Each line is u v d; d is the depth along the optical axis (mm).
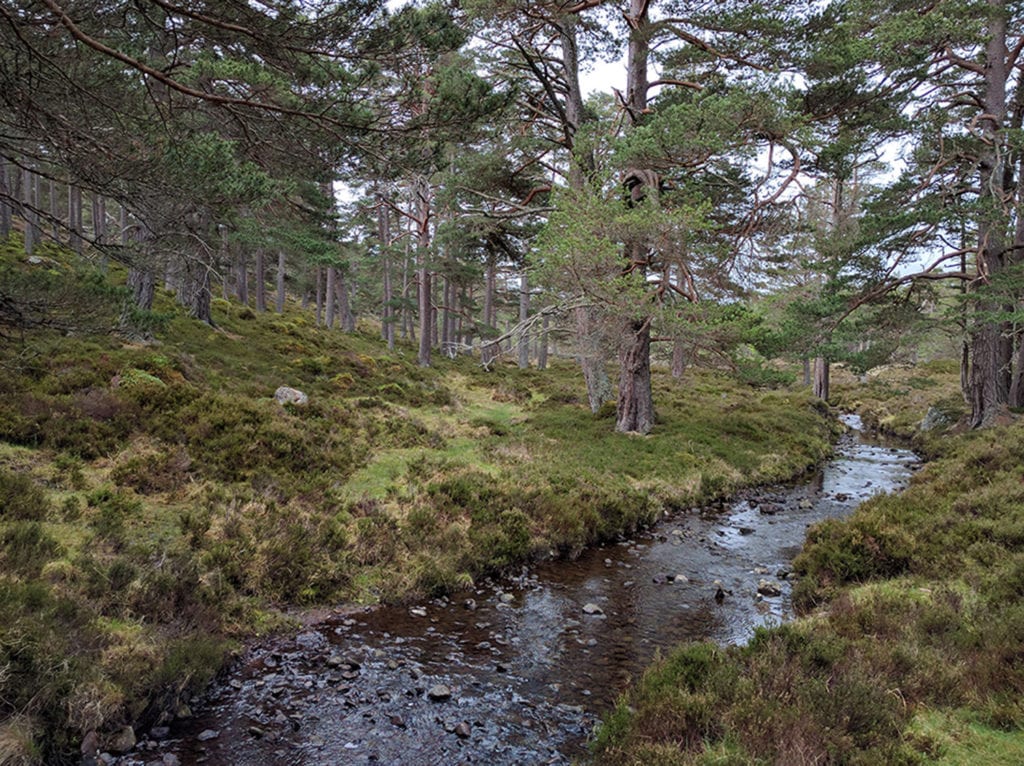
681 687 5445
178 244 10180
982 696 4852
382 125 7609
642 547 11656
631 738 4836
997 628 5586
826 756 4164
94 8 6293
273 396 16031
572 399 26766
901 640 5973
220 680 6195
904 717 4641
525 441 17938
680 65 18875
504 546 10164
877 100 17016
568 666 6902
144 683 5402
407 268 34062
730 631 7871
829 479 18688
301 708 5816
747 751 4254
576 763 5027
